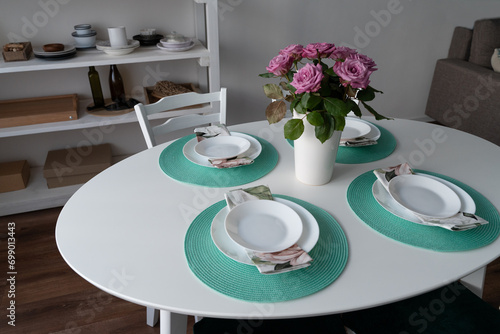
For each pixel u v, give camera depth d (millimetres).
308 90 889
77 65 1867
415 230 933
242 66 2549
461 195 1048
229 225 913
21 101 2174
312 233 896
